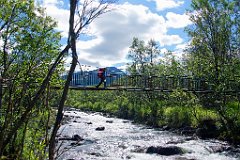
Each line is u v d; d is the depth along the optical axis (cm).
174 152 2064
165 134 3003
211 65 3059
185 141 2506
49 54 819
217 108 2744
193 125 3000
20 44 793
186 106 3142
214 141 2497
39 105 600
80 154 2048
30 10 870
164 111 3750
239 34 3828
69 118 4353
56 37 873
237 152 2112
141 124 4053
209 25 3938
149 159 1956
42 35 848
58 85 800
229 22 3844
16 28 830
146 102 4788
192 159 1905
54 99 599
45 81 502
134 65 6091
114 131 3272
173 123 3353
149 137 2819
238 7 3838
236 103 3050
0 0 823
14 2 834
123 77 2959
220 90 2825
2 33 788
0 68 685
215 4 3891
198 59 3659
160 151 2081
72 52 472
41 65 778
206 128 2745
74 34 467
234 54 3856
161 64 4781
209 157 1989
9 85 611
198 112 3083
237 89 2852
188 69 3406
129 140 2662
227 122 2616
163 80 3619
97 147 2308
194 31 4028
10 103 609
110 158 1984
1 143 519
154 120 3869
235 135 2466
